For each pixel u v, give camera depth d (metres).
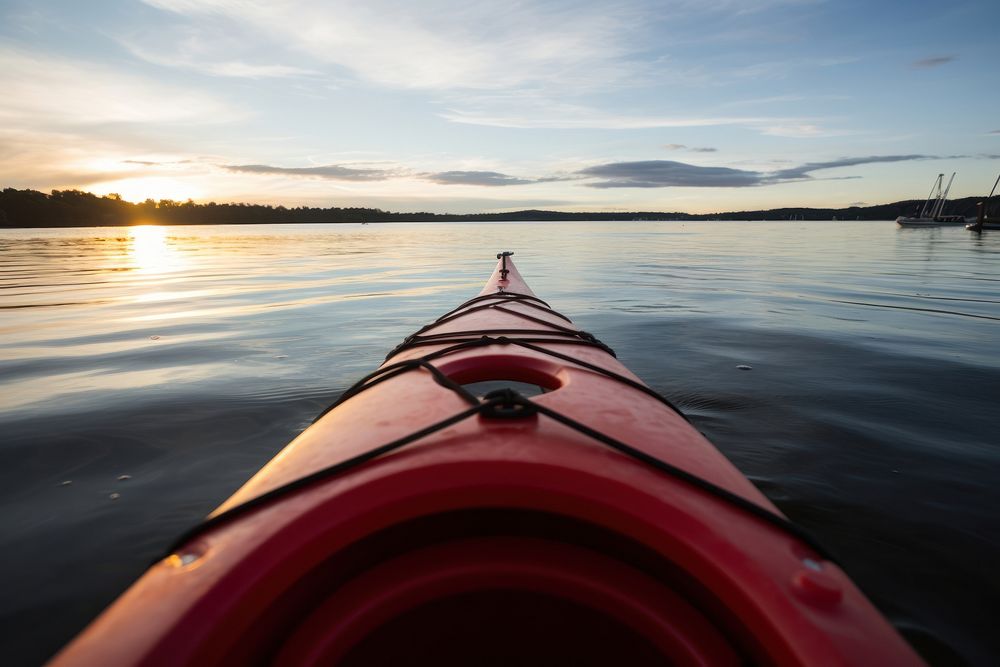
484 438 1.04
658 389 4.05
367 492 0.90
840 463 2.76
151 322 7.30
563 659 1.00
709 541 0.86
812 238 44.47
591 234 60.25
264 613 0.80
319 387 4.18
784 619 0.75
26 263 19.39
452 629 0.98
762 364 4.84
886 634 0.74
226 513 0.95
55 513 2.32
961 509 2.30
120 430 3.28
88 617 1.70
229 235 59.09
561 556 0.93
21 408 3.67
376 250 28.25
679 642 0.84
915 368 4.64
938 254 23.22
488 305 3.38
